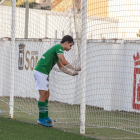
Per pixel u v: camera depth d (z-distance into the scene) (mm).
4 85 31656
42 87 18609
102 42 25047
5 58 31859
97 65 25688
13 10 21984
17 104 26656
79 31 18766
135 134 16844
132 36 22859
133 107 22875
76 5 18828
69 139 15492
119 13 18422
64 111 22922
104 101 24719
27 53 31578
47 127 18578
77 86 26062
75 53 22031
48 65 18641
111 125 18938
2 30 31109
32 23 28734
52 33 28844
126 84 23938
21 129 17812
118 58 24562
